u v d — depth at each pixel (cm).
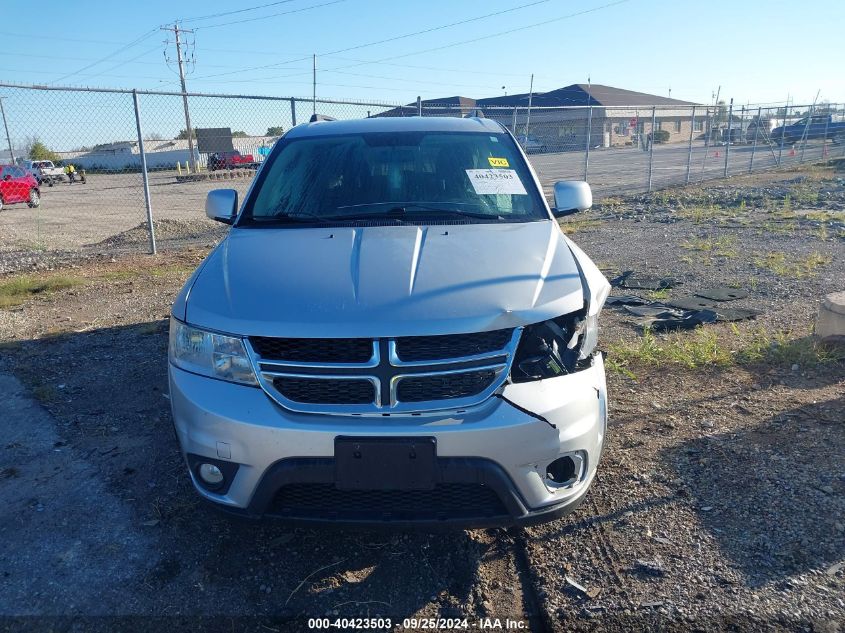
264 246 320
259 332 256
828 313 506
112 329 614
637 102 7169
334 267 288
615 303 668
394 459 242
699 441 375
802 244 950
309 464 246
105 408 435
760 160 2983
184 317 281
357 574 276
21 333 606
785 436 377
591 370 279
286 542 296
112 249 1118
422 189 376
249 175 2502
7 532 303
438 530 254
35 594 263
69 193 2648
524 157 415
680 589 260
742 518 302
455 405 250
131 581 271
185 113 1062
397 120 448
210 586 268
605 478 340
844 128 3334
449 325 251
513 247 310
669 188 1884
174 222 1351
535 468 253
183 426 267
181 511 319
